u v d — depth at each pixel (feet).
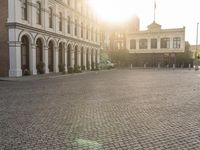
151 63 195.31
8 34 68.95
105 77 79.36
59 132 18.24
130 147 15.20
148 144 15.76
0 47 70.38
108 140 16.51
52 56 94.89
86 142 16.08
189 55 189.47
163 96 36.24
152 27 192.85
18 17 69.51
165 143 15.98
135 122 21.27
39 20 83.51
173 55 187.11
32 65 77.77
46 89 44.96
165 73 104.17
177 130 18.89
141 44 198.39
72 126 19.92
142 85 52.47
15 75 69.51
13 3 67.77
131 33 200.95
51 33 89.76
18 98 34.06
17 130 18.70
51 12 92.02
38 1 81.61
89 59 136.67
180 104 29.81
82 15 123.65
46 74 82.58
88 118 22.68
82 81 63.52
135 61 199.62
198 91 42.04
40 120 21.77
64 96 36.24
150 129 19.16
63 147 15.16
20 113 24.56
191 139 16.80
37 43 83.25
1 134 17.71
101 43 167.32
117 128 19.42
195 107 27.91
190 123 20.97
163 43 190.70
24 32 72.54
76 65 109.81
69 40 107.24
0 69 70.95
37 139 16.65
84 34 127.95
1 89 44.47
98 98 34.42
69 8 106.83
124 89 45.14
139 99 33.55
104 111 25.76
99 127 19.69
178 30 183.83
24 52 76.28
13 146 15.31
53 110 26.13
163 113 24.84
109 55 193.47
